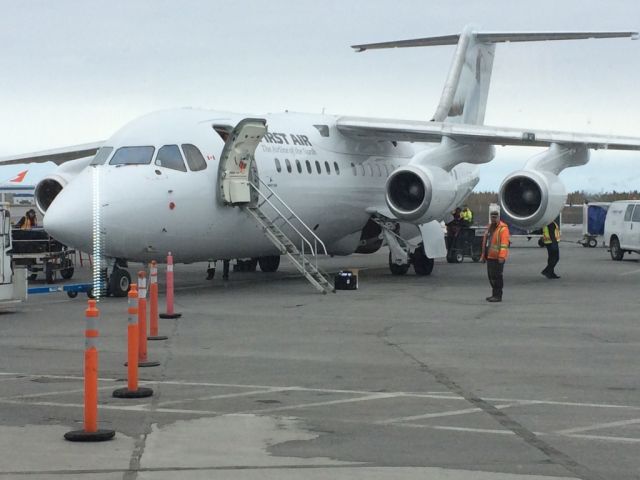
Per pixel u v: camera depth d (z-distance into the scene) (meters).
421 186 23.91
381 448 7.40
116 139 20.73
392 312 17.41
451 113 28.86
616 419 8.47
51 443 7.55
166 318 16.42
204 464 6.91
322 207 24.47
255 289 22.44
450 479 6.50
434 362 11.76
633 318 16.45
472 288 22.69
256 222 21.95
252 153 21.64
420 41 29.45
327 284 21.61
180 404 9.18
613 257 34.81
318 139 24.86
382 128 24.56
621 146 24.00
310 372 11.05
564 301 19.44
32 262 26.17
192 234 20.64
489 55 31.06
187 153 20.56
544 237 25.36
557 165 24.09
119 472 6.68
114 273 20.31
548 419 8.47
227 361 11.89
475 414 8.70
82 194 19.09
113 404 9.19
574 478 6.52
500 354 12.40
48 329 15.23
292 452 7.28
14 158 27.94
